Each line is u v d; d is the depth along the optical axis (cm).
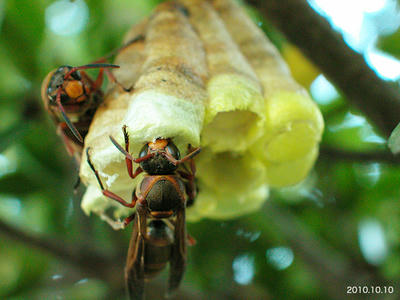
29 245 14
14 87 14
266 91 11
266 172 11
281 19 12
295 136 11
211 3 12
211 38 11
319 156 14
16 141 13
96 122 10
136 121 10
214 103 10
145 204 10
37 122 14
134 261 10
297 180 11
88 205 11
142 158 10
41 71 14
